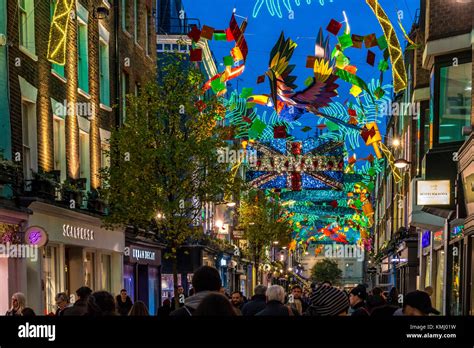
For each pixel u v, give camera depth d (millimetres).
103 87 24016
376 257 61438
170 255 20203
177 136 20453
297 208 42375
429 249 27719
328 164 27984
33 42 17156
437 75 19375
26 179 16484
